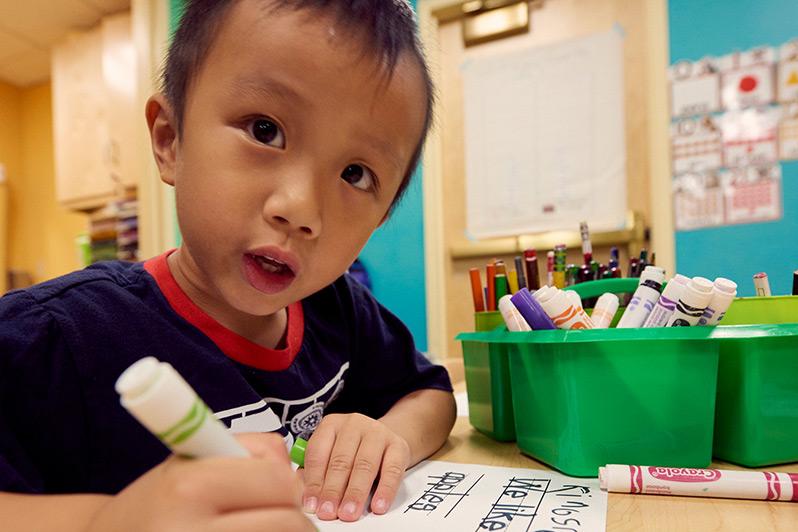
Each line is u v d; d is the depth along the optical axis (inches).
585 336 14.9
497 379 20.4
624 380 15.2
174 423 7.3
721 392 16.5
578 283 21.5
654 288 16.6
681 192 49.7
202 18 15.4
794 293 18.6
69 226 90.7
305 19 14.0
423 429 18.8
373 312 26.0
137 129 61.8
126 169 64.7
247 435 10.2
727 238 48.3
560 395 15.5
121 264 19.4
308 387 20.8
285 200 13.8
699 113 49.3
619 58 53.0
